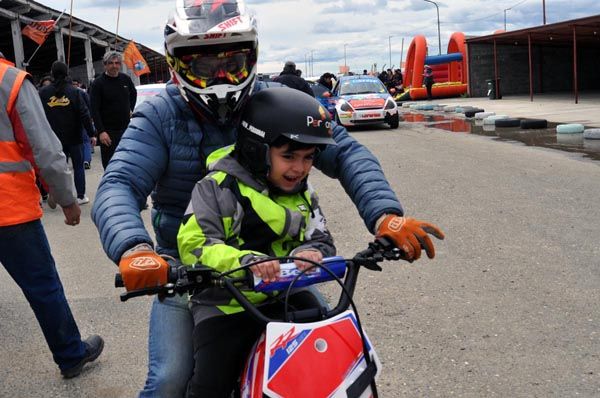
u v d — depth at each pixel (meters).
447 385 3.87
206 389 2.32
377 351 4.34
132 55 27.66
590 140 14.16
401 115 26.27
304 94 2.40
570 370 3.97
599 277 5.46
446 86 36.12
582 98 28.47
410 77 39.00
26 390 4.14
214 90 2.62
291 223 2.40
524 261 5.95
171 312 2.69
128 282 2.10
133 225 2.34
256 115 2.31
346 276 2.29
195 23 2.58
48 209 9.85
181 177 2.76
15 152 3.84
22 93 3.78
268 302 2.40
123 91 9.77
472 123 20.38
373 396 2.06
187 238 2.32
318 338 1.97
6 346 4.82
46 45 29.89
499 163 11.57
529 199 8.42
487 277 5.60
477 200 8.50
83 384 4.18
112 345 4.74
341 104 20.25
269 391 1.89
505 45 35.69
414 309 5.02
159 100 2.75
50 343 4.15
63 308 4.13
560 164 11.16
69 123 9.52
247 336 2.36
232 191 2.37
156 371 2.57
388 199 2.57
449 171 10.92
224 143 2.77
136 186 2.60
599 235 6.63
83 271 6.55
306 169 2.38
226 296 2.37
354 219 8.00
